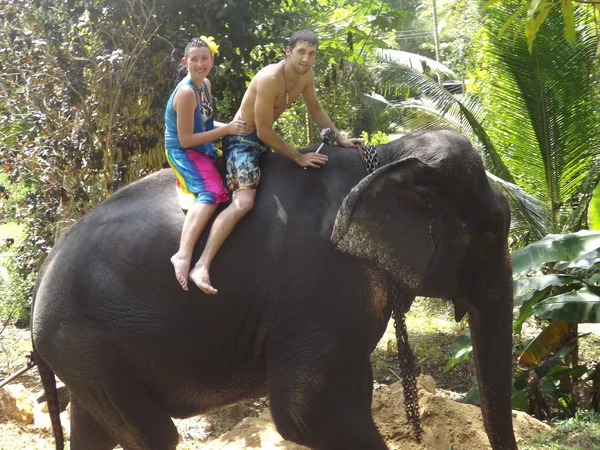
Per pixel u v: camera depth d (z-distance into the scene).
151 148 7.04
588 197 8.90
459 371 9.68
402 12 10.04
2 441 6.30
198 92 4.12
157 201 4.14
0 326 10.48
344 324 3.83
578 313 6.71
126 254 4.00
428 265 4.11
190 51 4.05
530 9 3.48
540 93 9.17
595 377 7.62
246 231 3.95
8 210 8.10
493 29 9.15
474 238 4.17
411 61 15.05
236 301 3.94
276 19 8.09
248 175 4.00
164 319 3.96
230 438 5.61
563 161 9.45
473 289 4.32
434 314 12.13
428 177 3.92
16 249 9.96
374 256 3.69
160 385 4.12
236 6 7.42
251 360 4.06
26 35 7.11
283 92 4.02
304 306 3.85
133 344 3.99
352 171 4.06
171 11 7.26
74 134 7.22
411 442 5.48
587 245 6.75
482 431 5.61
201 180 4.02
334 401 3.85
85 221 4.21
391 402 5.75
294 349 3.87
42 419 6.61
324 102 11.19
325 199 3.97
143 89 6.91
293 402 3.87
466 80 17.84
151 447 4.14
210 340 4.00
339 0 10.03
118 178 7.07
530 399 7.49
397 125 12.46
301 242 3.88
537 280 6.92
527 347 7.61
